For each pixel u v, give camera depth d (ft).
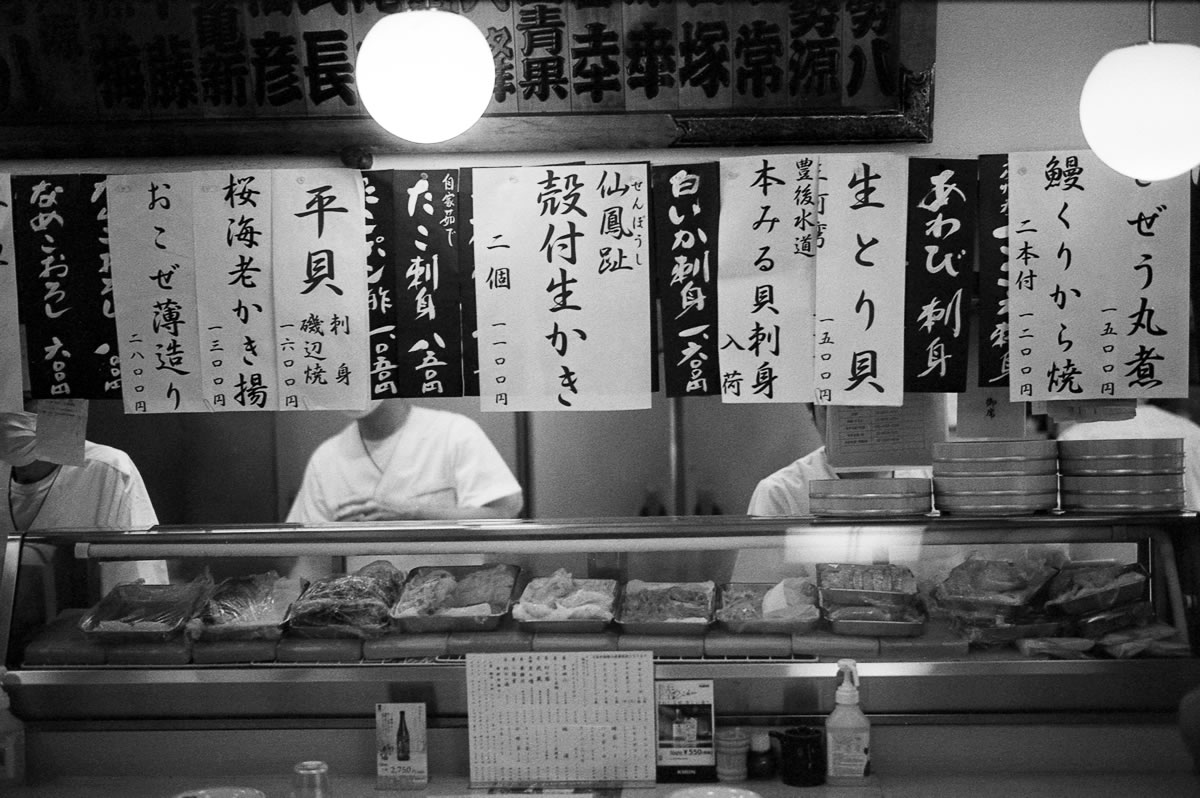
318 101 12.42
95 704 11.72
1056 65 12.85
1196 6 12.68
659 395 14.49
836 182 11.68
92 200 12.02
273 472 14.96
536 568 12.21
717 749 11.25
